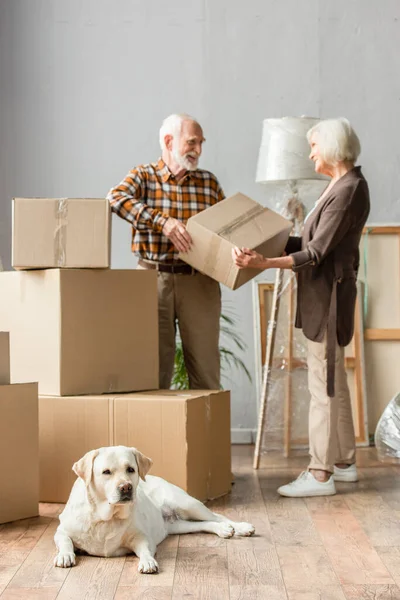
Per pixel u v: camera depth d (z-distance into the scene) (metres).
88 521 2.48
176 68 5.00
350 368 4.81
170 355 3.80
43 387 3.34
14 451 2.98
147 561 2.37
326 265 3.44
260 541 2.68
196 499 3.07
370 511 3.10
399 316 4.89
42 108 5.01
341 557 2.50
